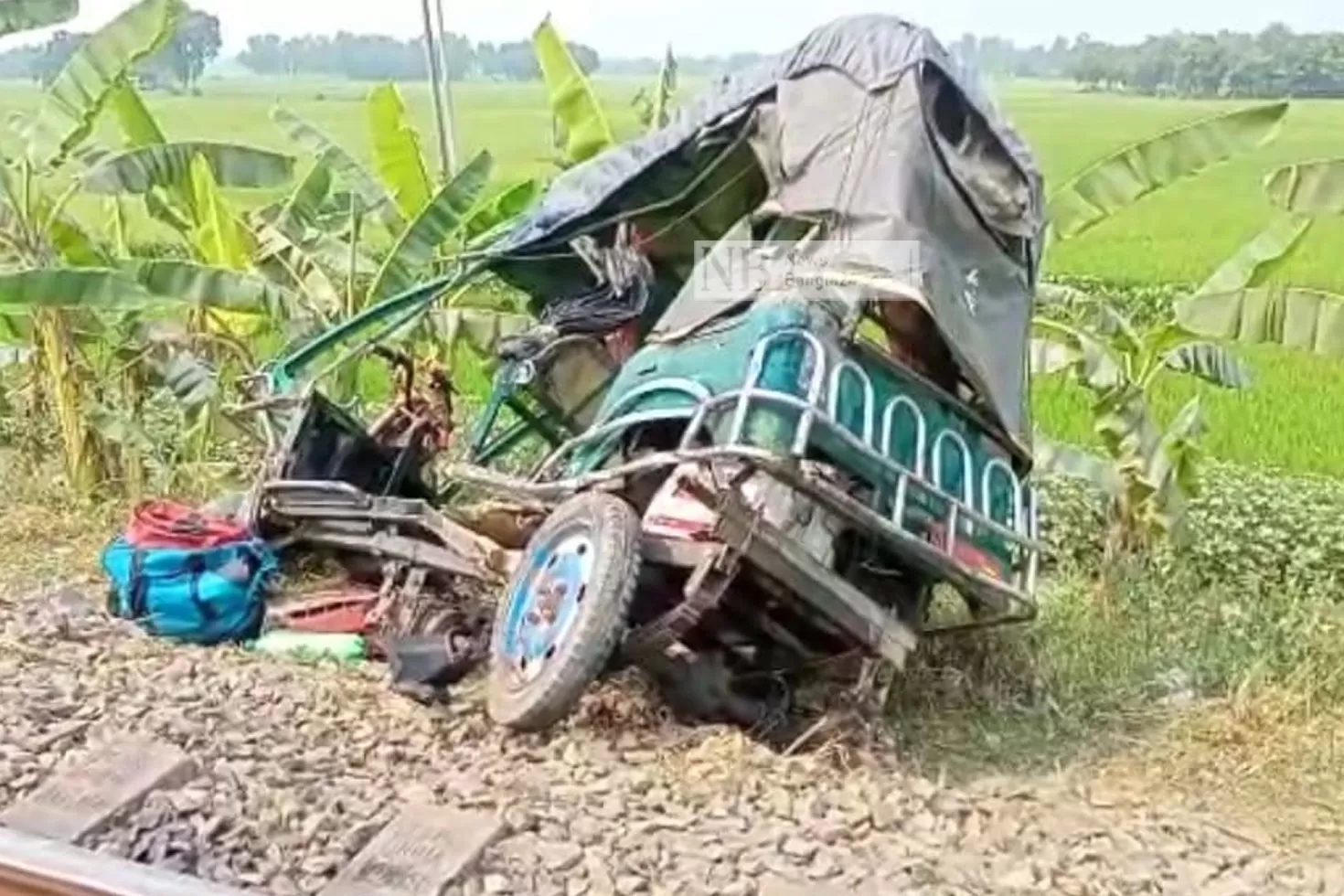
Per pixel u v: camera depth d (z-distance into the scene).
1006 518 6.05
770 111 6.36
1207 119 7.50
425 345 8.30
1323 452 9.87
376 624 6.57
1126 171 7.45
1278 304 7.13
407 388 7.45
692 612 5.38
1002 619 6.14
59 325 8.59
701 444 5.59
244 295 7.97
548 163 11.36
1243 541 7.93
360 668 6.26
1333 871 5.07
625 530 5.48
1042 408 10.48
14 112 9.20
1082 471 7.69
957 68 6.23
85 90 8.57
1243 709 6.34
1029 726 6.29
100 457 8.84
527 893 4.53
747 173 6.62
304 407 7.18
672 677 5.72
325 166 9.04
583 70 9.45
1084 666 6.69
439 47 10.23
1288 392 10.78
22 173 8.48
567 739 5.53
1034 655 6.69
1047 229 7.14
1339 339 7.06
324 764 5.29
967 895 4.64
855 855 4.86
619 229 6.75
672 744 5.56
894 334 6.08
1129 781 5.83
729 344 5.70
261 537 7.11
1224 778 5.86
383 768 5.30
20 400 9.54
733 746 5.46
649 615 5.71
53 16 8.91
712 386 5.60
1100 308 7.73
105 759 5.15
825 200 6.03
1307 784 5.83
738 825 4.98
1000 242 6.25
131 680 5.95
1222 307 7.23
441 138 10.30
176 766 5.11
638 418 5.68
